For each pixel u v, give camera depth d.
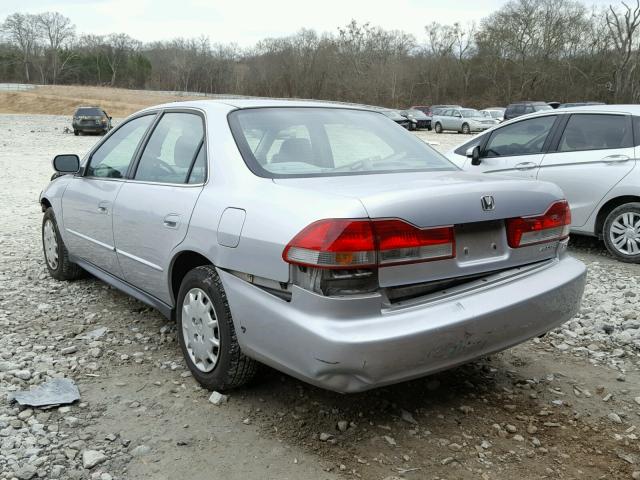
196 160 3.69
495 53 81.25
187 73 104.31
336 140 3.79
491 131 8.02
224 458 2.89
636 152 6.68
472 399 3.50
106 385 3.60
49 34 127.69
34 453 2.88
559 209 3.42
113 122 44.66
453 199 2.92
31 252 6.89
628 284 5.91
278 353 2.88
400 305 2.79
